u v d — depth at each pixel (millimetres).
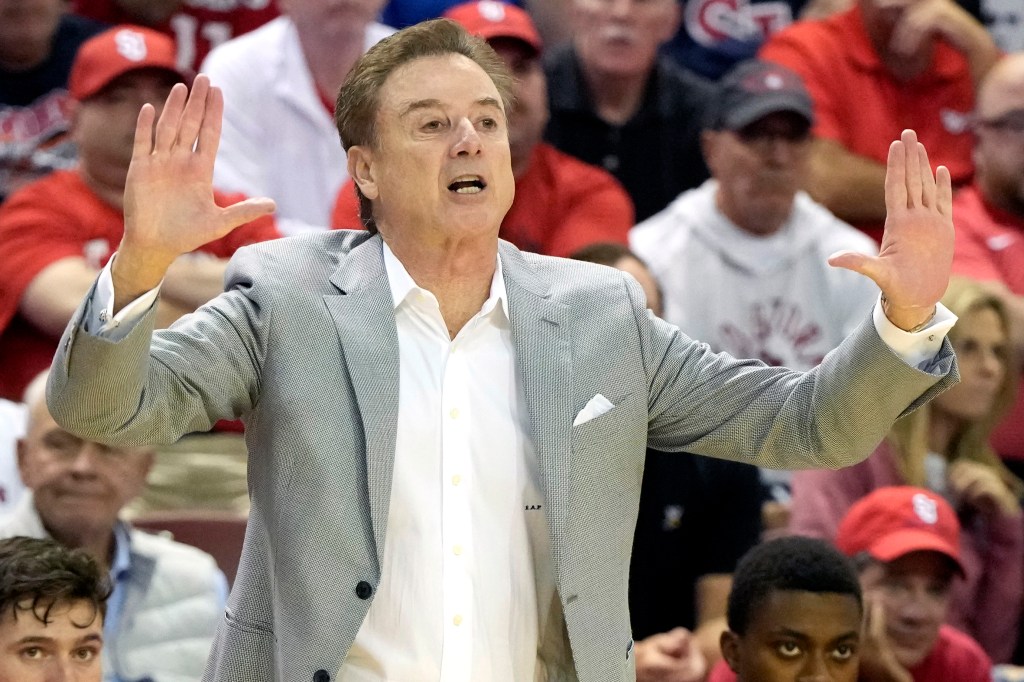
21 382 16656
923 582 14734
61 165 18734
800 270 18766
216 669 7973
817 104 20797
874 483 16297
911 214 7809
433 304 8141
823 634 11867
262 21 20797
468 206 7988
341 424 7809
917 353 7922
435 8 21719
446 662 7754
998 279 19594
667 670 14328
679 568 15766
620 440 8102
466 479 7941
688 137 20516
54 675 10359
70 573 10453
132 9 20312
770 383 8398
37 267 16719
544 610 8062
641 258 16406
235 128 18797
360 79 8297
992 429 17422
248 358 7945
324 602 7613
